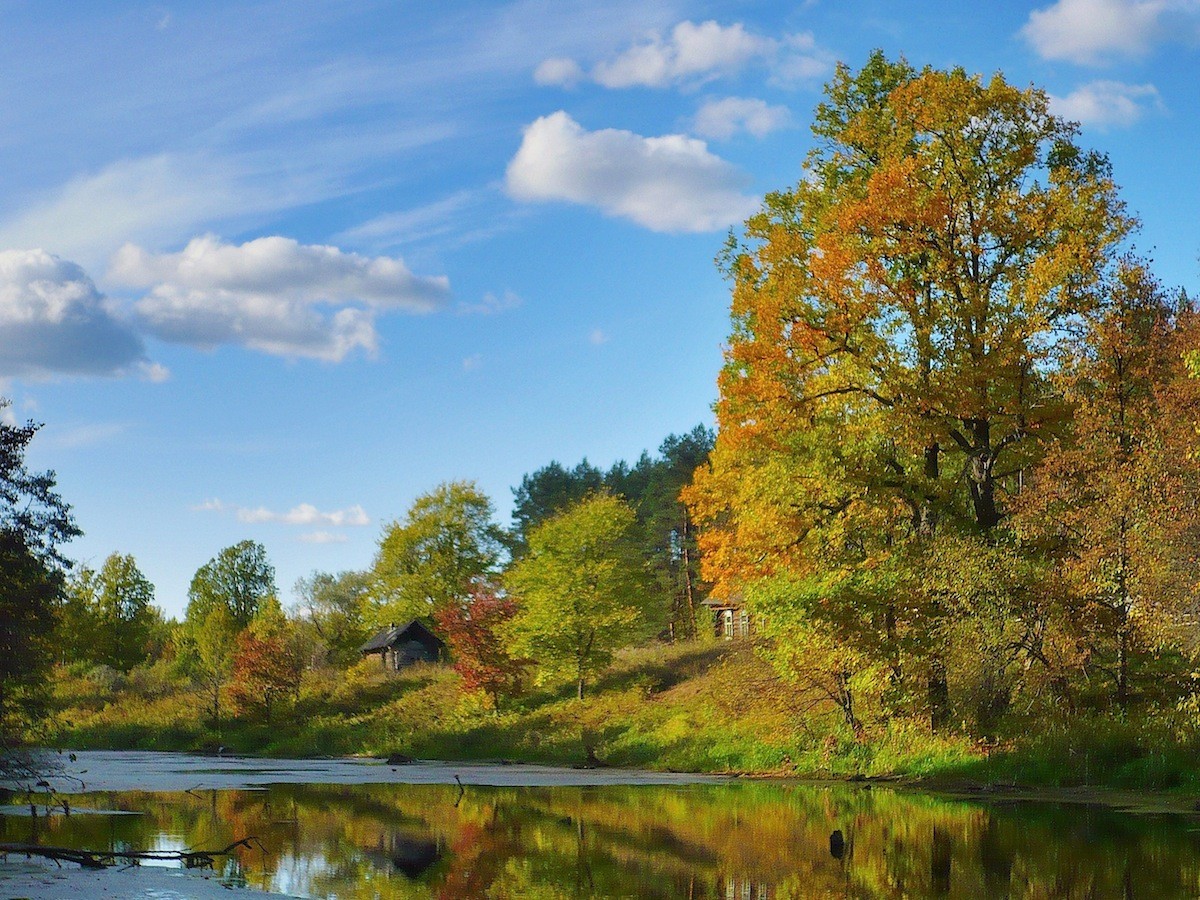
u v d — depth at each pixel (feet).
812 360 97.81
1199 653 79.46
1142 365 90.79
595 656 174.50
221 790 95.45
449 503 285.23
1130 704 86.38
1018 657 91.50
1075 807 67.51
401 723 183.01
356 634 328.49
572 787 94.43
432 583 277.03
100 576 324.39
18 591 99.91
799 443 100.07
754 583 105.50
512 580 187.83
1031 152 94.53
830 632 94.99
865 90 105.91
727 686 120.47
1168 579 79.30
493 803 79.46
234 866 48.75
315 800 83.61
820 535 103.60
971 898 40.24
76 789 97.86
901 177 92.12
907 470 100.63
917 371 93.91
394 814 71.87
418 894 41.78
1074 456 87.20
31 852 48.19
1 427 100.27
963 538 91.35
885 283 93.86
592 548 179.11
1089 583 84.94
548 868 48.16
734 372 109.19
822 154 108.17
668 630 278.67
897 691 94.43
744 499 109.50
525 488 383.04
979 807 68.64
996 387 92.12
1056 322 92.73
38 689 109.91
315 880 45.06
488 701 179.01
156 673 304.91
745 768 107.65
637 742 130.21
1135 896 40.09
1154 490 82.02
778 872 46.57
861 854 50.98
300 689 233.76
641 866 48.65
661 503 301.63
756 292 106.11
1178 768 74.54
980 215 93.40
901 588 92.84
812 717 107.55
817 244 97.30
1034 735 84.07
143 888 42.24
